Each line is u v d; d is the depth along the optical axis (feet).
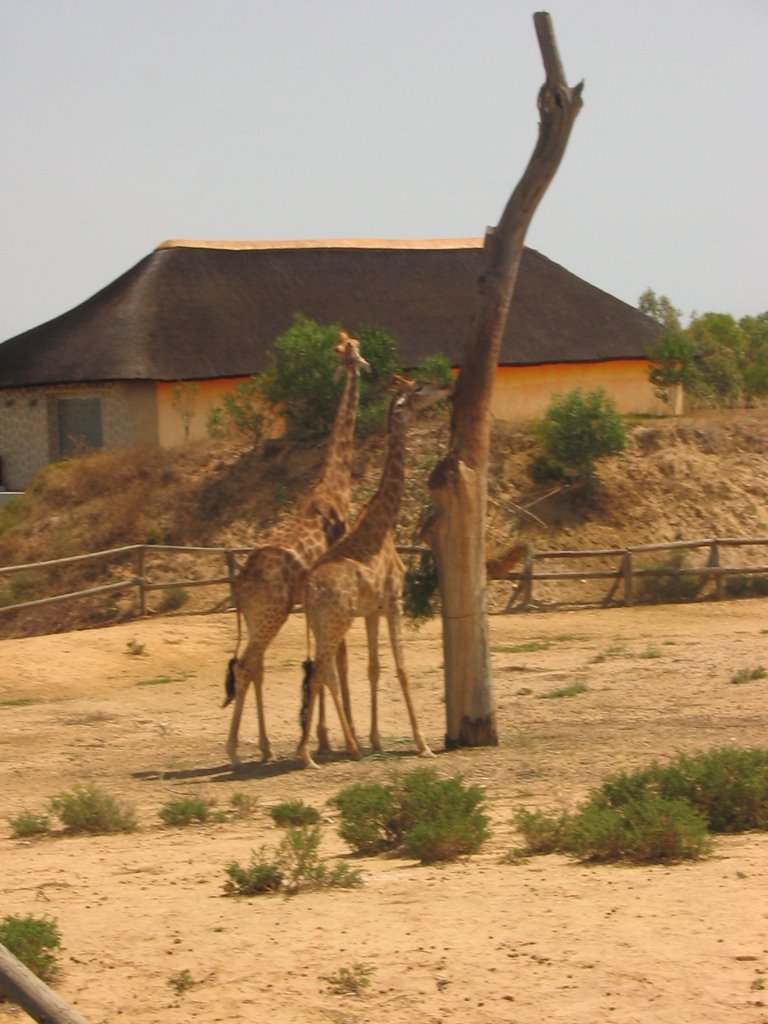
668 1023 57.67
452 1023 60.03
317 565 144.46
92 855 106.52
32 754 161.68
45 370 369.30
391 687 199.62
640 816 93.20
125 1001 66.59
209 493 315.78
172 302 379.35
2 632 278.46
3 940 71.61
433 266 412.57
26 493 337.72
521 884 83.87
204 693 204.23
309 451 321.11
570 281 414.62
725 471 321.73
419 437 316.19
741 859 87.20
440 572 146.72
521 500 301.43
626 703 165.17
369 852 100.53
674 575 280.51
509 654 220.02
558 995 61.82
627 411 391.24
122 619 269.44
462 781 111.65
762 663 189.67
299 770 142.31
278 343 327.26
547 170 142.10
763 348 447.83
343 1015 62.18
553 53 139.44
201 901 86.33
